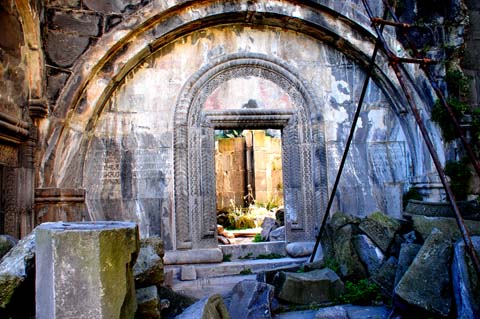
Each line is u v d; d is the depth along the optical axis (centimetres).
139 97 714
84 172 682
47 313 271
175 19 690
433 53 721
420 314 425
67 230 269
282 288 529
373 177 744
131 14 668
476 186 687
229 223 1176
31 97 621
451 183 689
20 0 582
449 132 692
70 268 264
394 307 459
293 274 543
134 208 693
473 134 694
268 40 752
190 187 713
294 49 757
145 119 712
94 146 693
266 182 1408
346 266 576
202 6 696
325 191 730
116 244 275
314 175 737
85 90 666
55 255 264
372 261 565
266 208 1306
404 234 584
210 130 730
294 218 737
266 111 739
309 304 525
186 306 445
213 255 697
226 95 738
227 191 1420
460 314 391
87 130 675
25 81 611
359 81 766
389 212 737
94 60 654
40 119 631
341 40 736
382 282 531
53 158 636
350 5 720
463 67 746
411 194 730
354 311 499
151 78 719
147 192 700
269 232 905
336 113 753
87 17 660
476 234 501
